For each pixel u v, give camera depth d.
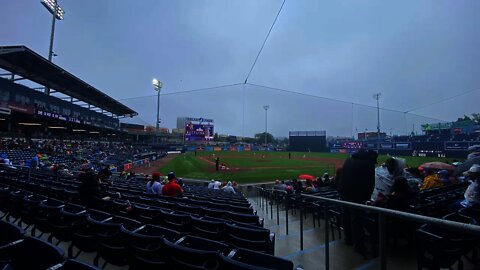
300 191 8.91
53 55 26.88
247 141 57.09
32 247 1.84
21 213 3.95
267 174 19.39
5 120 25.30
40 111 20.45
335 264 3.21
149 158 31.47
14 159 17.58
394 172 3.89
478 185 3.84
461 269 2.73
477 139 17.94
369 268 3.01
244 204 6.14
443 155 19.72
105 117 32.31
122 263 2.63
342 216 3.98
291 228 5.57
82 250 2.99
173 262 2.12
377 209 2.09
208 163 28.58
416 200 4.19
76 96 28.38
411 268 2.94
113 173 17.11
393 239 3.94
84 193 4.84
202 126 53.25
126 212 4.25
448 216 2.91
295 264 3.28
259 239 2.92
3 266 1.60
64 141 32.28
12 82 18.69
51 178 9.34
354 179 3.63
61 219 3.16
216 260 1.95
